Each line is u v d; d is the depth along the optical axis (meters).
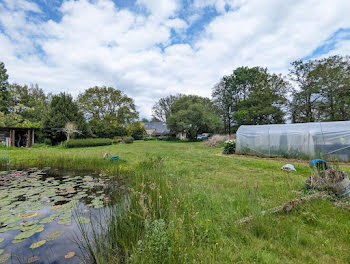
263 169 5.78
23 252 1.84
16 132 16.12
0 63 23.11
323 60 16.66
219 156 9.05
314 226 2.12
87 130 20.94
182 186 3.32
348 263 1.53
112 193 3.77
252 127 9.41
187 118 27.55
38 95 30.39
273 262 1.53
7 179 5.00
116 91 27.95
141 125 34.28
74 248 1.91
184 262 1.36
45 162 7.23
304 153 7.43
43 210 2.90
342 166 5.89
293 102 19.14
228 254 1.60
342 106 15.51
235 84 26.81
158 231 1.48
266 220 2.11
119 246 1.90
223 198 2.96
